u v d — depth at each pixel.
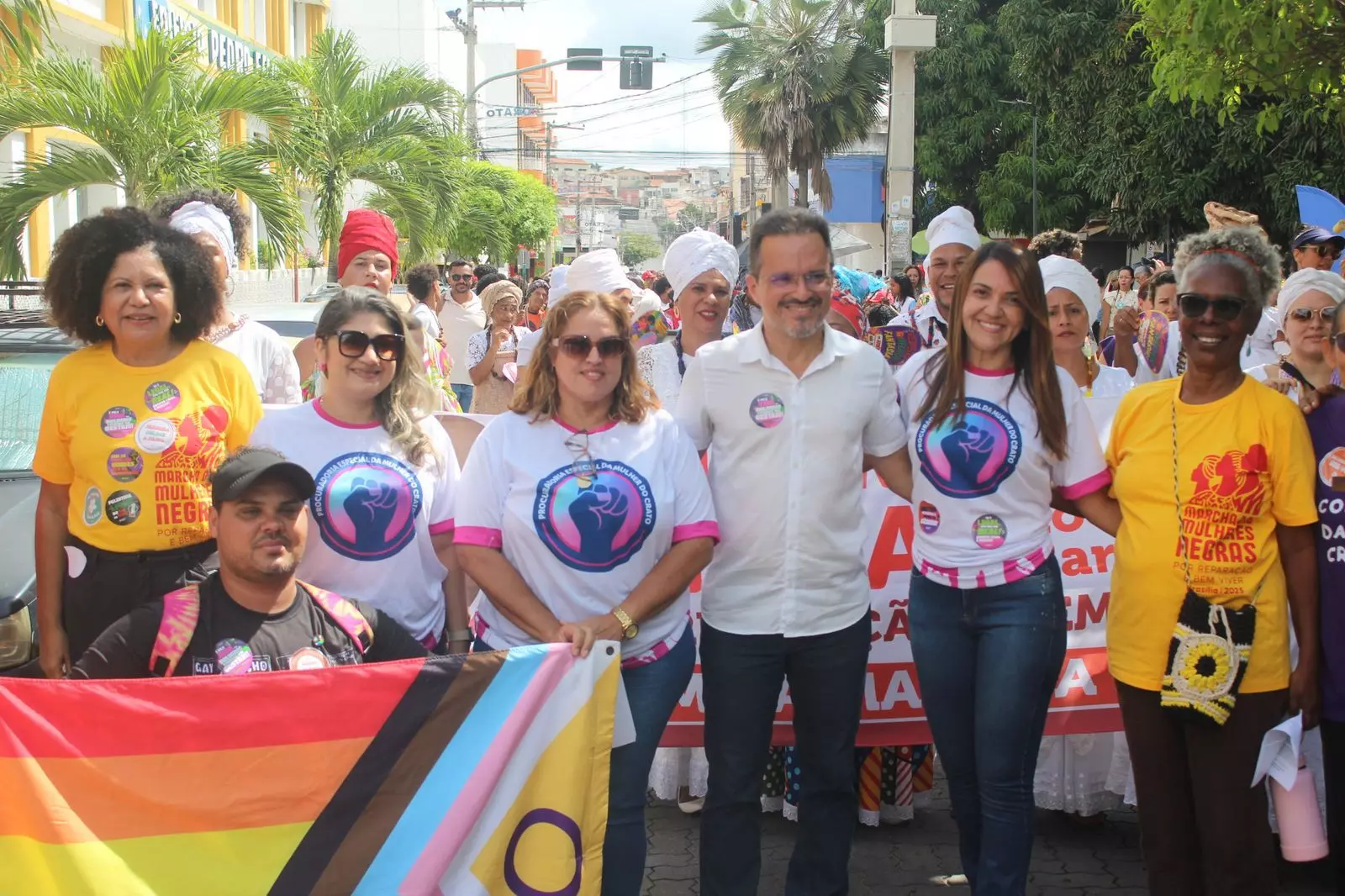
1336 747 3.72
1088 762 4.87
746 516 3.89
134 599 3.73
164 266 3.74
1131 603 3.70
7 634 4.29
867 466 4.18
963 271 3.88
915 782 5.00
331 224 17.84
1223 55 8.52
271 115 15.51
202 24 24.42
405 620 3.75
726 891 3.96
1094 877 4.52
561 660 3.44
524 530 3.60
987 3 32.12
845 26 38.03
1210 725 3.52
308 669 3.24
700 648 4.06
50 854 3.05
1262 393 3.61
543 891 3.40
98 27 18.64
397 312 3.70
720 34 39.25
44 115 12.60
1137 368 7.26
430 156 18.41
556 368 3.66
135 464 3.71
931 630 3.98
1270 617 3.55
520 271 46.97
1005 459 3.84
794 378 3.86
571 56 33.16
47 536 3.83
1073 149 24.77
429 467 3.79
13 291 6.95
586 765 3.45
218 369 3.88
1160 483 3.64
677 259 5.23
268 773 3.20
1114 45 22.45
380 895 3.24
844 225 47.44
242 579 3.25
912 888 4.42
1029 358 3.86
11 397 5.70
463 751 3.32
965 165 32.44
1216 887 3.58
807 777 4.05
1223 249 3.76
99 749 3.10
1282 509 3.56
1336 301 4.78
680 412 4.03
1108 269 31.28
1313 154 19.36
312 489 3.25
